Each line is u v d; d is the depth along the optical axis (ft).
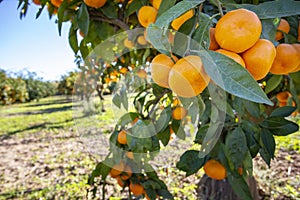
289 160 7.84
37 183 8.73
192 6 0.97
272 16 1.13
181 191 6.85
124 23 2.63
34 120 20.12
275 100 2.89
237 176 2.14
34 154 11.87
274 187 6.73
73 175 9.14
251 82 0.84
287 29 1.62
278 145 8.64
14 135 15.60
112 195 6.90
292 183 6.78
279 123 2.09
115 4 2.73
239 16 0.94
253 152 2.04
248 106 1.92
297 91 2.01
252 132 2.02
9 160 11.17
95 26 2.73
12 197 7.82
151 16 1.84
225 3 1.16
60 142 13.60
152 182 3.08
